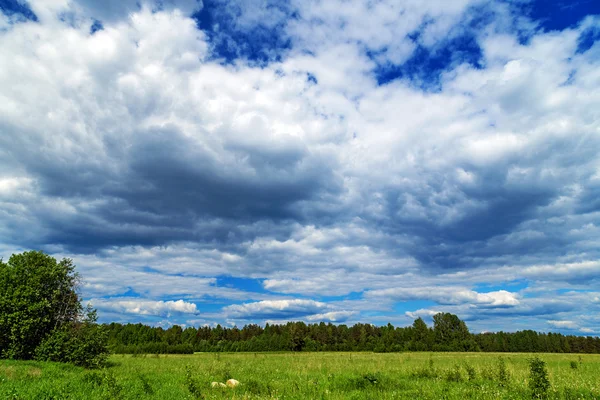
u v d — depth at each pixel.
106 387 15.59
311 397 15.96
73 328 31.12
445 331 120.62
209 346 112.69
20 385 15.71
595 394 15.98
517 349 114.12
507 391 16.77
